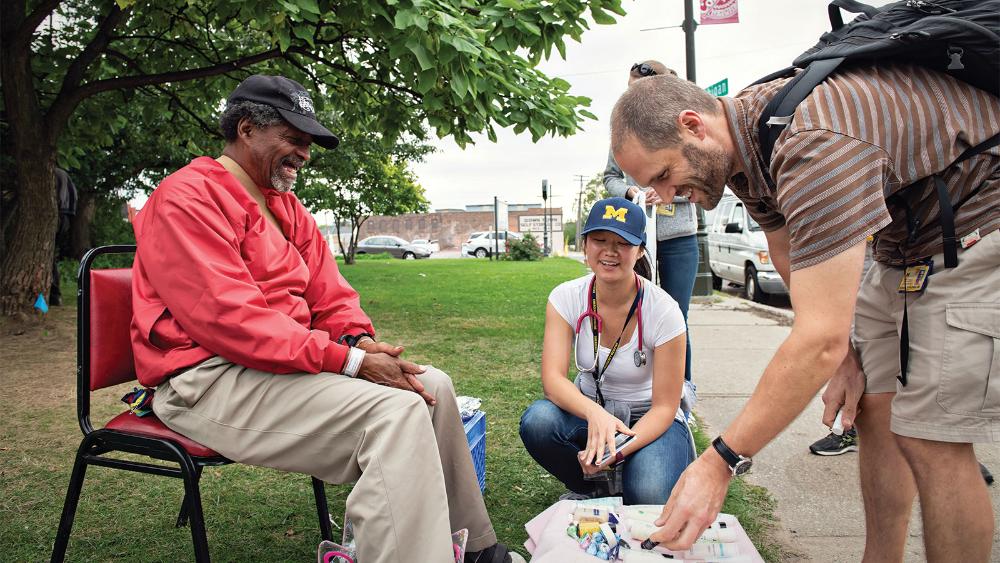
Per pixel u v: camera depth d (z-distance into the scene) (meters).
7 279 6.50
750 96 1.59
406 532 1.66
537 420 2.46
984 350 1.56
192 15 6.85
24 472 2.96
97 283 1.94
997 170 1.54
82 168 12.98
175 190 1.89
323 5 5.14
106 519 2.52
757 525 2.51
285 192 2.18
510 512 2.61
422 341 6.30
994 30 1.43
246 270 1.90
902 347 1.71
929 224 1.63
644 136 1.53
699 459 1.48
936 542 1.71
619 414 2.46
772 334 6.57
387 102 7.27
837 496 2.76
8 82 6.32
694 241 3.65
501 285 13.09
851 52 1.47
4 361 5.22
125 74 7.71
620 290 2.35
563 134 6.21
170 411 1.88
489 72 5.32
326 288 2.31
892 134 1.41
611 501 2.08
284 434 1.81
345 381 1.83
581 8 5.20
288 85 2.08
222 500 2.70
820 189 1.33
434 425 2.00
